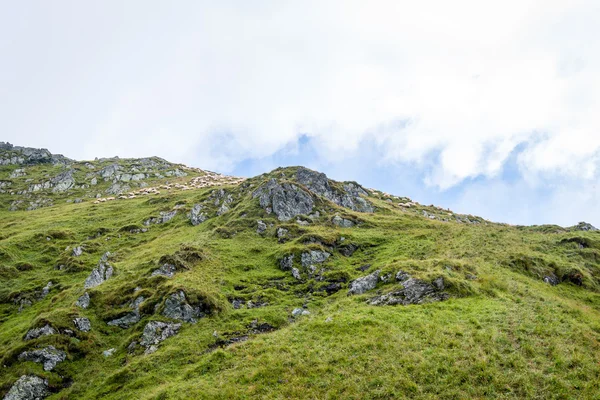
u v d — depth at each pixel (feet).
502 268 142.00
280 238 205.26
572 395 62.75
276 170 354.95
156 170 638.94
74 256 220.64
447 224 256.52
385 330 88.28
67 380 99.25
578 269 150.20
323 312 113.39
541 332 82.48
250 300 137.08
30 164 634.43
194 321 118.52
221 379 80.84
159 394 79.56
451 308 98.53
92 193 499.10
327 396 69.31
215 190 340.39
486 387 66.39
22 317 153.48
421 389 67.46
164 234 257.14
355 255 185.47
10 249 230.48
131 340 111.86
